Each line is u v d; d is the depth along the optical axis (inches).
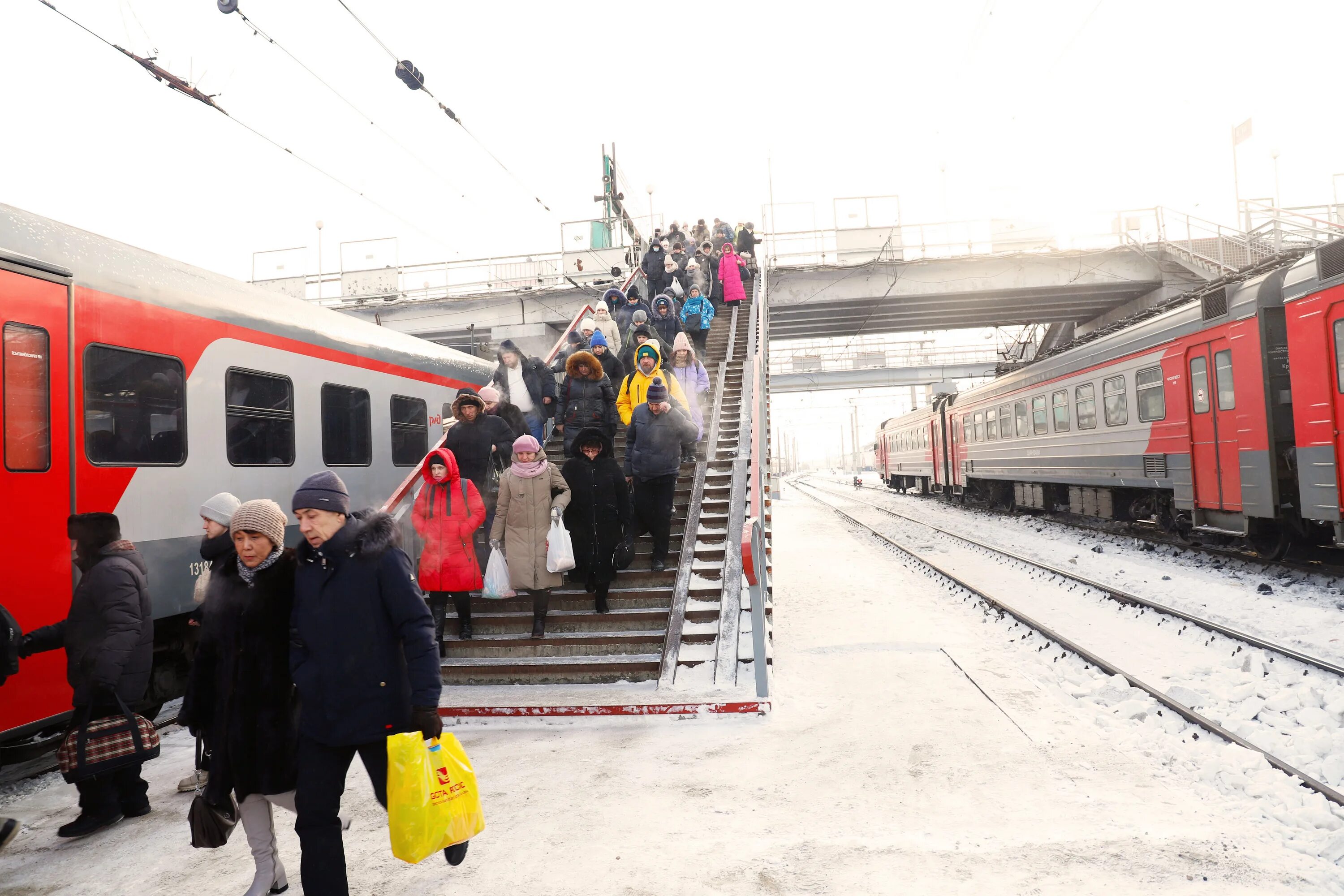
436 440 387.5
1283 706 195.2
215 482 245.6
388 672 108.0
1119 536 574.9
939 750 174.1
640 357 304.3
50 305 194.7
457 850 114.0
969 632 300.8
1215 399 417.4
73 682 150.3
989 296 965.8
